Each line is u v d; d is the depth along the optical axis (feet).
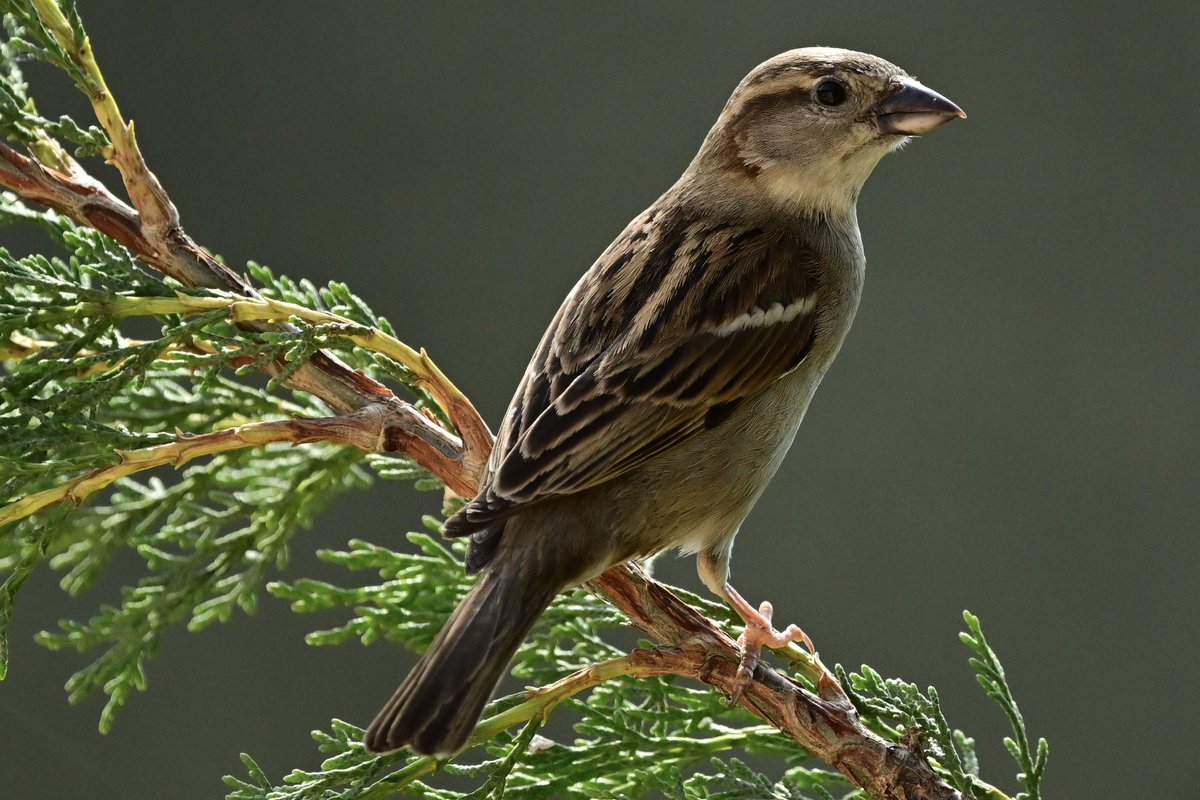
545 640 21.52
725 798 19.44
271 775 37.27
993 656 19.24
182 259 20.15
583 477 20.07
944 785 18.13
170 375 21.83
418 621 22.07
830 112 23.57
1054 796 38.75
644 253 22.61
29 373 18.42
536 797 19.88
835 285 23.38
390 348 19.44
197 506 23.26
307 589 22.09
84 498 18.12
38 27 19.54
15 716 36.86
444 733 17.35
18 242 36.99
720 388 21.52
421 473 22.48
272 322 19.84
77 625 22.58
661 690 20.86
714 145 24.38
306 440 19.24
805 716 18.54
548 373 20.89
